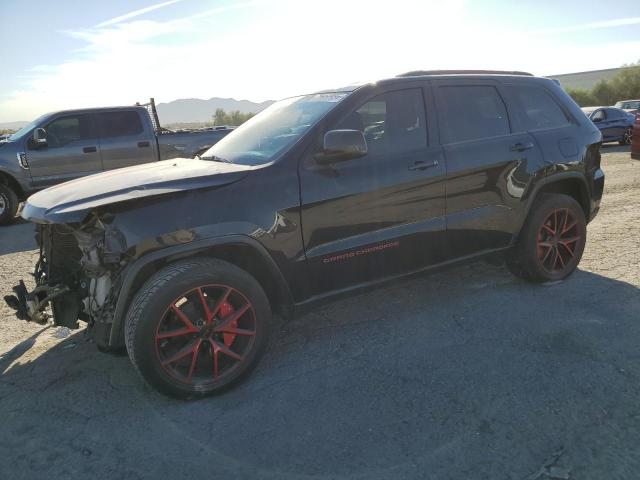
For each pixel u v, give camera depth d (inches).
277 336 150.8
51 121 368.8
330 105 138.6
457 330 146.7
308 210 126.3
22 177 358.6
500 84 168.2
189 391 115.6
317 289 133.0
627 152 628.1
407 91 148.1
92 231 110.3
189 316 115.6
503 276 189.0
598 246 221.8
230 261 128.0
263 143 140.1
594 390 112.0
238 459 96.0
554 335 139.2
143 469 94.5
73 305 125.3
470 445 96.1
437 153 147.1
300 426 105.2
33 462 97.7
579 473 87.3
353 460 93.7
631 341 133.3
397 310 164.6
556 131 175.8
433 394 114.3
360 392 117.2
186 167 134.8
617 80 1769.2
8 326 167.0
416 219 143.9
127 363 137.3
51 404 118.1
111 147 386.3
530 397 110.7
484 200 156.9
